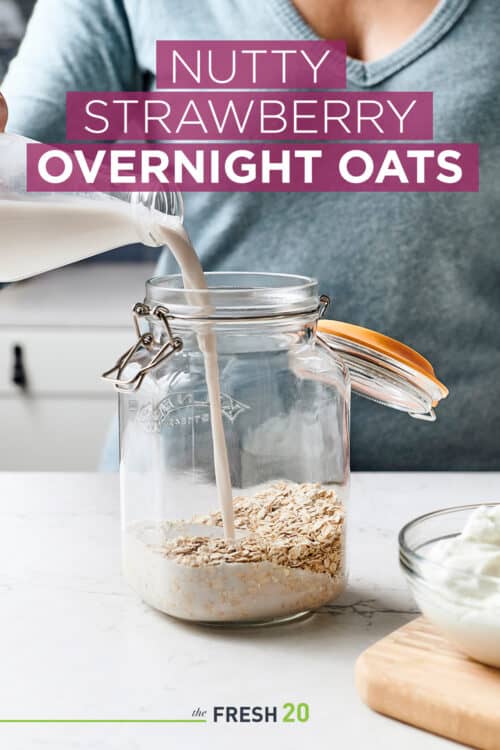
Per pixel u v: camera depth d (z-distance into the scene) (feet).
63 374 7.95
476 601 2.47
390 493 4.13
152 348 3.02
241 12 4.93
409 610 3.07
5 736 2.38
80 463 8.16
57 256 3.10
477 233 4.87
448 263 4.90
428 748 2.35
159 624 2.98
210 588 2.85
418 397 3.20
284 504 3.06
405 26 4.85
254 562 2.84
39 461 8.15
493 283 4.95
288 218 4.96
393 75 4.83
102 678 2.66
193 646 2.84
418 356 3.18
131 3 5.07
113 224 3.01
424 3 4.83
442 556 2.61
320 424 3.07
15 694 2.57
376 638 2.89
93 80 5.08
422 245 4.88
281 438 3.05
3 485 4.27
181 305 2.81
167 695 2.57
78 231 3.00
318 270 4.97
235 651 2.81
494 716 2.30
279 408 3.01
